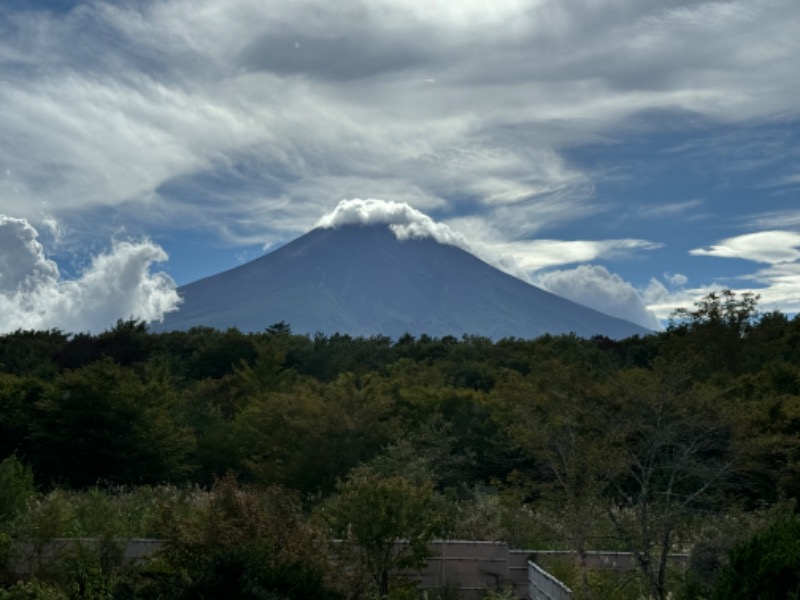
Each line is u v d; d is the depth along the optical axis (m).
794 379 34.62
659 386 17.28
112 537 16.27
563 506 16.97
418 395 37.12
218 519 13.31
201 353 64.12
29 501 20.19
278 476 29.42
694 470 15.80
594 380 33.31
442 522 17.44
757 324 48.03
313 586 12.55
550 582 16.50
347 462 29.14
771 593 9.55
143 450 33.88
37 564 15.95
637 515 15.53
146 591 12.34
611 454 15.74
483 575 18.31
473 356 61.81
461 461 29.66
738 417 16.81
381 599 15.98
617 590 15.38
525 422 18.02
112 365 35.72
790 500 19.55
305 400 31.41
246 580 11.96
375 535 16.20
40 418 34.94
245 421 35.94
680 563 16.78
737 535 15.80
